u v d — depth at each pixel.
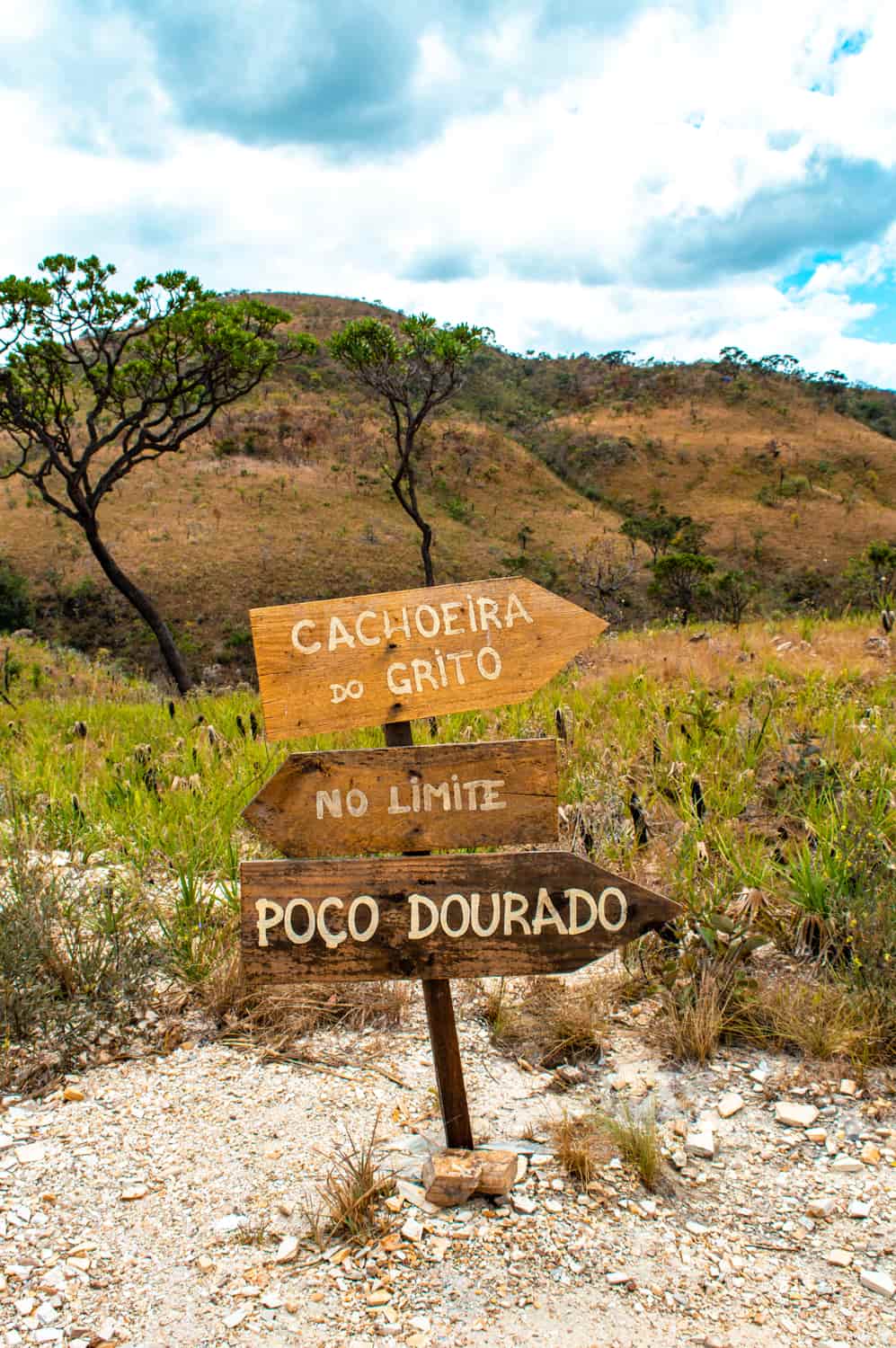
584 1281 2.58
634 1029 3.96
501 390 150.62
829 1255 2.66
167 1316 2.50
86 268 19.73
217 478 82.44
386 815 3.03
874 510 105.44
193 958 4.46
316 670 3.04
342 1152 3.20
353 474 91.19
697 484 116.81
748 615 47.41
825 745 6.30
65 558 63.34
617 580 60.97
